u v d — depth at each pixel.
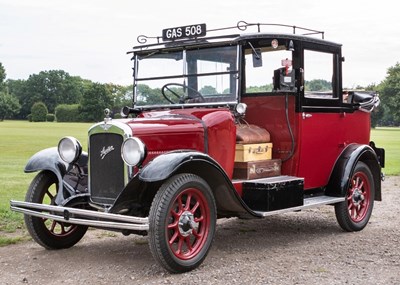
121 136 5.38
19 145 25.08
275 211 5.98
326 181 7.18
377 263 5.56
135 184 5.10
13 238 6.64
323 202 6.68
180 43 6.52
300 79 6.56
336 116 7.24
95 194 5.65
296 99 6.55
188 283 4.88
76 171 6.11
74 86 100.12
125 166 5.35
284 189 6.11
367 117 7.96
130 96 7.11
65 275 5.16
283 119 6.59
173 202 5.09
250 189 6.04
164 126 5.58
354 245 6.43
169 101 6.65
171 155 5.11
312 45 6.83
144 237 6.85
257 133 6.46
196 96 6.46
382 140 33.69
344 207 7.12
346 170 7.11
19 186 10.81
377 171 7.76
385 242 6.59
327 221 8.08
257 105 6.75
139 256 5.88
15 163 16.08
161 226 4.98
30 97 98.38
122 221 5.09
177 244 5.56
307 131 6.71
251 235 7.07
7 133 37.22
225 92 6.28
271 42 6.28
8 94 92.38
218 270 5.31
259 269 5.34
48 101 98.94
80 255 5.93
